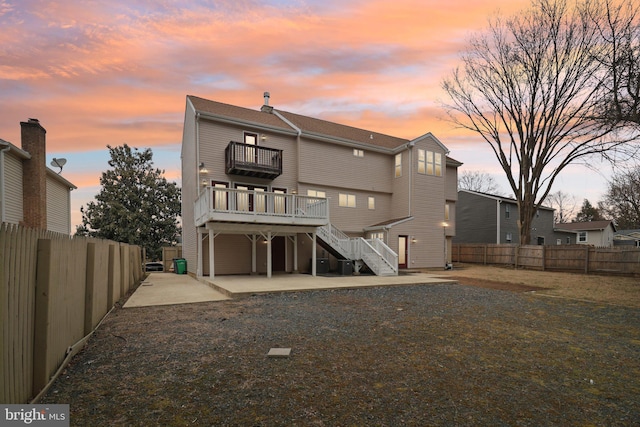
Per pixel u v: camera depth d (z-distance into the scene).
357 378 3.42
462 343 4.71
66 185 15.99
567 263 16.31
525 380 3.43
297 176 15.99
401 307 7.35
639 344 4.77
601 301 8.43
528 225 20.12
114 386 3.20
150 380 3.34
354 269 14.95
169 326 5.59
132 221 26.83
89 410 2.71
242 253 14.52
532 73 19.58
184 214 17.75
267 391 3.09
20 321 2.67
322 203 13.64
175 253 20.86
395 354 4.20
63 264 3.71
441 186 19.09
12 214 11.24
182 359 3.97
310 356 4.09
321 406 2.80
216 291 9.76
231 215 11.43
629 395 3.11
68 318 3.93
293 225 13.03
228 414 2.65
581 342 4.85
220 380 3.34
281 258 15.66
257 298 8.48
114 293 7.46
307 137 16.19
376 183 18.72
